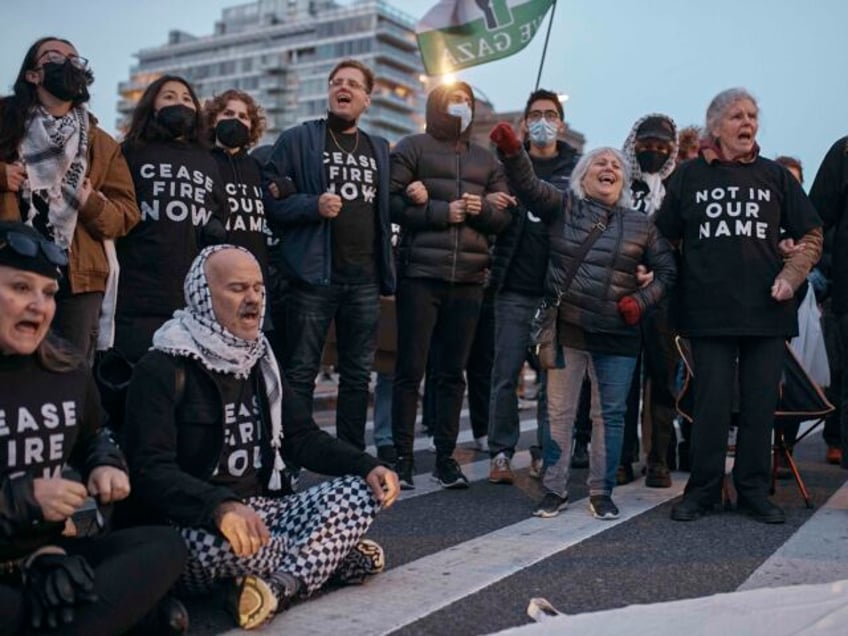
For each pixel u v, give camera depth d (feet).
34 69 12.34
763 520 14.29
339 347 16.89
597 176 14.89
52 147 12.19
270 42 413.18
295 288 16.37
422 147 17.16
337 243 16.28
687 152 21.24
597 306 14.56
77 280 12.53
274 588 9.20
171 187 14.15
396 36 390.01
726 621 8.35
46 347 8.23
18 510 7.45
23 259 7.87
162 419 9.41
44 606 7.42
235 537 8.64
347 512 9.96
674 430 19.67
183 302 14.15
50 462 8.12
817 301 21.48
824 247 21.50
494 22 22.35
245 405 10.07
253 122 16.31
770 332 14.46
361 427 16.83
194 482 9.03
